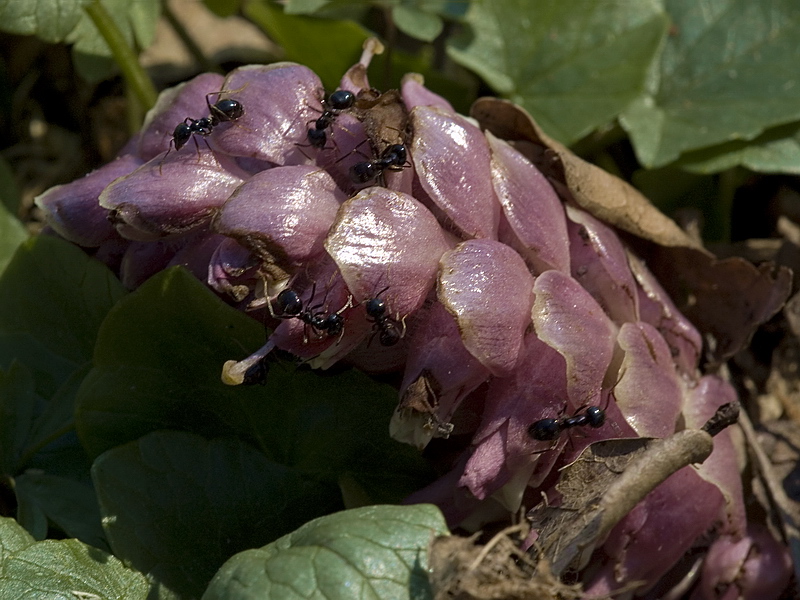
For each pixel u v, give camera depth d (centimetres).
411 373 19
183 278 19
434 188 19
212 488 19
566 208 20
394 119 19
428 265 19
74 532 20
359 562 18
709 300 21
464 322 18
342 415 19
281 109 19
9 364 20
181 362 19
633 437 19
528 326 19
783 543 21
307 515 19
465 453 19
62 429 20
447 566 18
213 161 19
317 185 19
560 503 19
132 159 20
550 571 18
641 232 20
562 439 19
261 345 19
